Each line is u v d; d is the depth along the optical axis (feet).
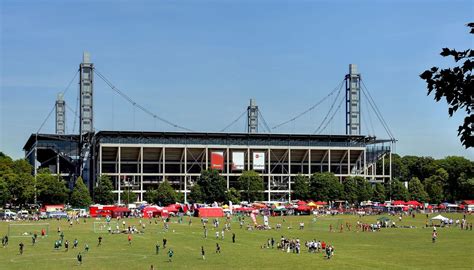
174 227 631.15
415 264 350.64
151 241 488.02
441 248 437.99
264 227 620.90
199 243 473.26
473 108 77.71
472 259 373.61
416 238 517.96
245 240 499.10
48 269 337.52
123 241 488.02
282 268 335.67
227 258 379.96
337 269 330.34
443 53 77.56
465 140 77.97
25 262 364.99
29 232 567.18
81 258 362.33
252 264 352.08
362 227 605.73
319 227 639.35
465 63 76.54
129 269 336.29
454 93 77.00
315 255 395.34
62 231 577.84
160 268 339.16
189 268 338.34
